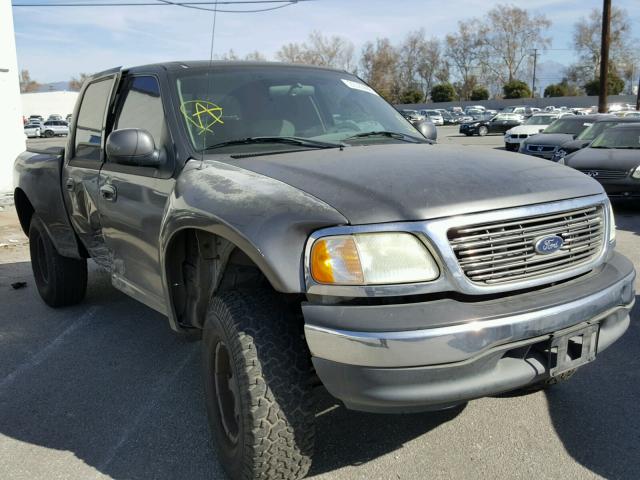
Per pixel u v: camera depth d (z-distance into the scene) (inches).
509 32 3430.1
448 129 1833.2
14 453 122.0
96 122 168.9
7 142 457.1
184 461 117.2
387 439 121.6
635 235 314.5
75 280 206.2
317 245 89.8
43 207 192.9
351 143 132.0
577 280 102.6
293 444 96.3
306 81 153.3
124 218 143.6
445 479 108.0
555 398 136.5
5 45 448.1
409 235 89.3
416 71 3469.5
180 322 128.0
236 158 120.3
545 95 3267.7
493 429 124.0
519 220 95.0
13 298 230.8
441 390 87.0
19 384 154.1
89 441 125.7
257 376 94.9
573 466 110.6
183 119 131.0
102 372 159.8
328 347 88.6
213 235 112.5
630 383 142.4
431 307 88.6
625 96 2694.4
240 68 148.8
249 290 105.6
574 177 110.0
